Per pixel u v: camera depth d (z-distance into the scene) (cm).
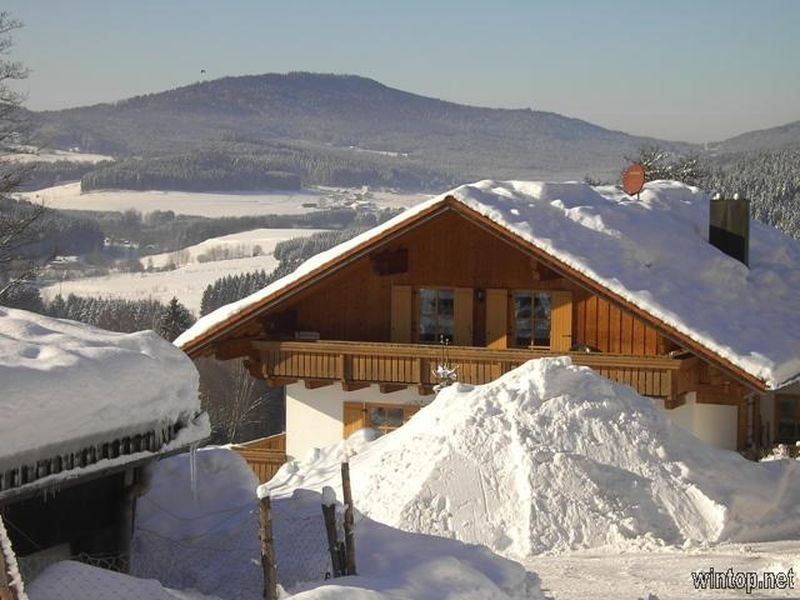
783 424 2797
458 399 1850
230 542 1265
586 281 2441
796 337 2533
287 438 2747
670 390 2412
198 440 1166
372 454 1873
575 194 2841
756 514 1695
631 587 1298
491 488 1638
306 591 936
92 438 987
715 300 2570
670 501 1645
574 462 1655
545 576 1373
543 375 1809
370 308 2717
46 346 1023
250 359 2748
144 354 1101
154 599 891
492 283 2645
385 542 1176
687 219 3095
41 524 1094
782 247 3159
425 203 2553
